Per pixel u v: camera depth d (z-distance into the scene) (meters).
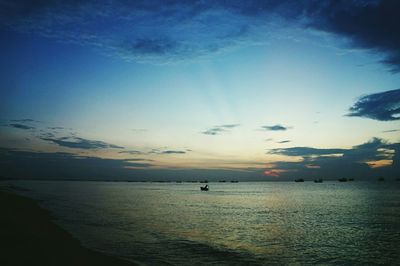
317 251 26.16
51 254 18.73
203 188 173.50
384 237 32.75
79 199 81.38
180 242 27.34
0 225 27.62
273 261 22.69
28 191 117.25
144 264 19.12
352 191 158.25
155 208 60.91
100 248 23.05
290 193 141.12
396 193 133.38
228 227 38.47
